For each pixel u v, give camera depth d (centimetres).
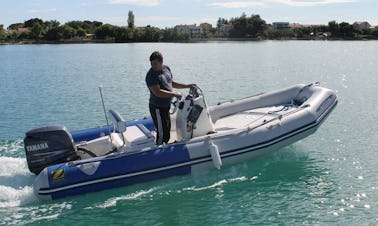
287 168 740
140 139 675
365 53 4662
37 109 1348
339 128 1010
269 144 727
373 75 2245
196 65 3047
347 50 5425
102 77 2302
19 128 1095
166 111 669
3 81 2144
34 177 674
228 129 758
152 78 648
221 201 620
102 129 766
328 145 875
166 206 604
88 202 610
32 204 600
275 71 2530
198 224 561
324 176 709
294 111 775
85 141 746
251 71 2542
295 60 3534
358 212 586
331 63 3172
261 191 651
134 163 639
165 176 659
